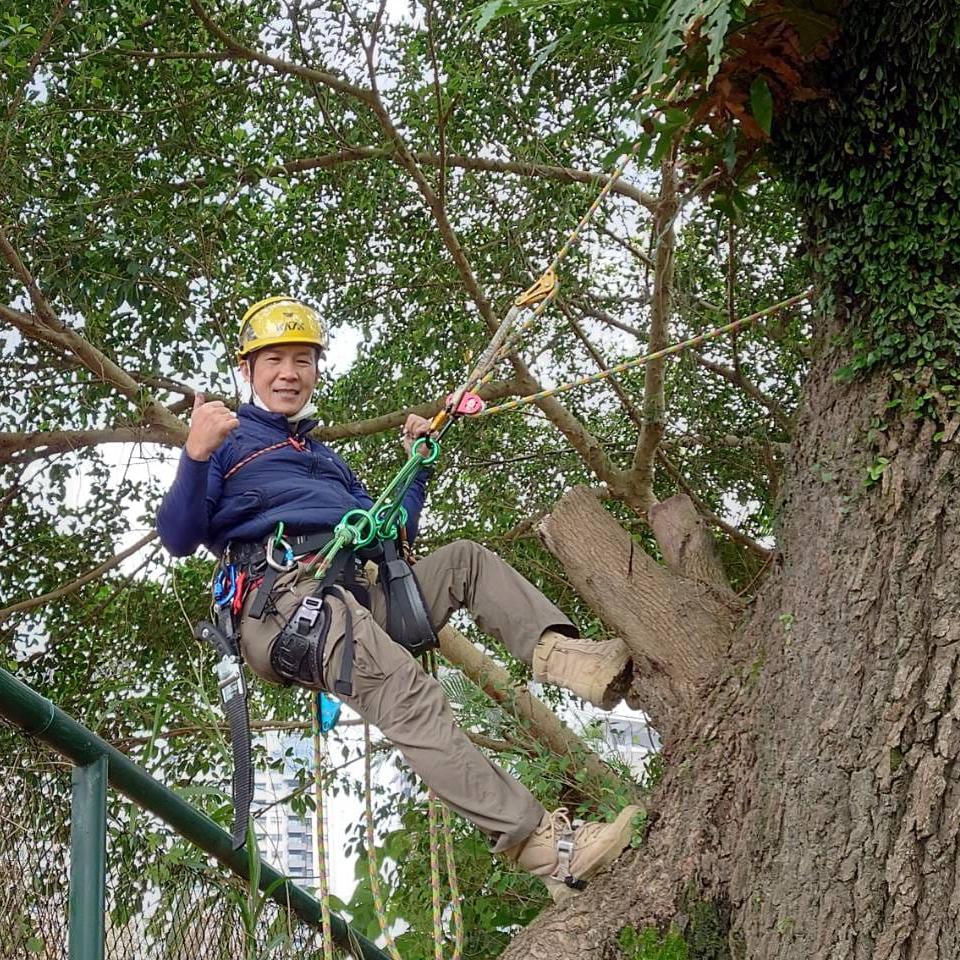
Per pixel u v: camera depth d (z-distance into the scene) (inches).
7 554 282.2
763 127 116.5
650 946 107.7
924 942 95.3
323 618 108.7
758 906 104.9
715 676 121.8
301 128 270.4
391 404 299.6
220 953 119.1
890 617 104.0
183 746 254.5
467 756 106.7
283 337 124.7
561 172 268.8
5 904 91.0
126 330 260.4
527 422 320.2
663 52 109.2
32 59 217.8
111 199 235.5
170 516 110.3
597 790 172.6
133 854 113.0
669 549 139.2
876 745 101.0
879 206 112.8
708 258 298.2
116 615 281.0
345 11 254.1
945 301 109.8
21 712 90.5
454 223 287.1
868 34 111.9
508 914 183.6
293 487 118.0
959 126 109.9
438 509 315.3
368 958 146.5
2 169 221.9
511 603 126.1
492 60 265.1
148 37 247.9
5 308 238.7
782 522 118.2
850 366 113.8
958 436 106.7
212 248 245.0
